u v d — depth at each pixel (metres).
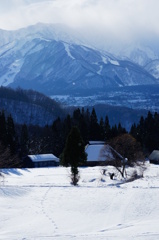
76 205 31.03
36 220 26.84
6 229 24.50
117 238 20.38
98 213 28.62
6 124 103.62
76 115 139.75
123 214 28.14
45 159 93.19
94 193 35.41
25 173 70.94
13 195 34.97
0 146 85.00
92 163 88.25
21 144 103.38
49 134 115.38
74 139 48.56
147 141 123.12
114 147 66.50
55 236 21.62
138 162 68.12
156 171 69.31
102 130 126.56
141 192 34.84
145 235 20.89
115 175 61.88
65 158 49.00
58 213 28.81
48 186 40.44
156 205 30.09
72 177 49.41
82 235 21.66
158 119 132.25
